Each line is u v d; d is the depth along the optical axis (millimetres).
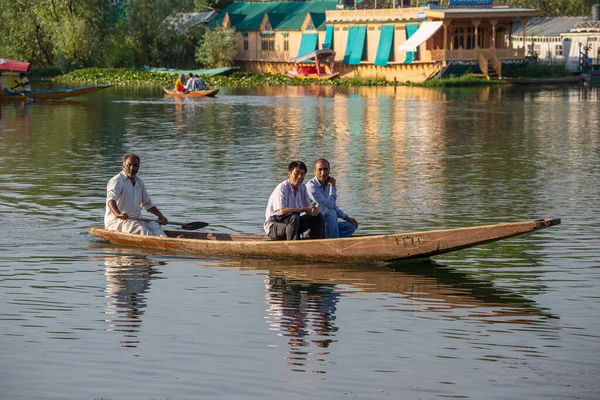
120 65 139375
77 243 26219
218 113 76250
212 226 28875
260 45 147000
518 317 19250
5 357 16594
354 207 32406
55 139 55531
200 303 20281
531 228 22156
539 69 130000
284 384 15414
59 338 17688
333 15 136875
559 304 20250
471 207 32469
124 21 146375
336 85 125750
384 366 16281
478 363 16438
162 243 25344
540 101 92250
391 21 129375
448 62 123750
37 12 137750
